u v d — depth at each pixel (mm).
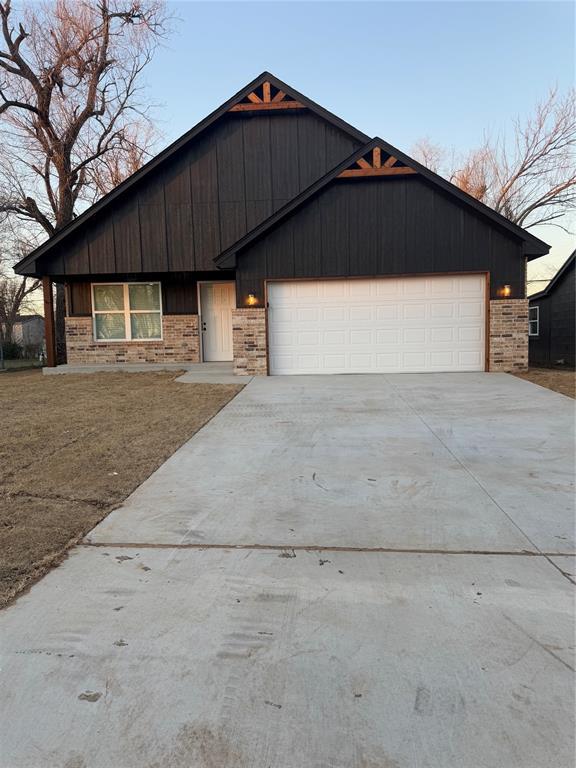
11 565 3402
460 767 1921
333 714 2174
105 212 14047
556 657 2508
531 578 3252
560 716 2145
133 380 12047
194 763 1959
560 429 6898
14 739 2072
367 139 13938
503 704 2215
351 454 5949
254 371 12484
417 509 4363
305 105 13867
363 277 12203
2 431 7023
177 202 14078
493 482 4977
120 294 15109
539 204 26188
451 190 11797
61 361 20828
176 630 2748
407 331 12336
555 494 4652
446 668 2438
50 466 5508
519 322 12117
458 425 7203
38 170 21094
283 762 1954
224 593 3104
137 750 2016
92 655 2553
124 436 6758
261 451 6113
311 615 2873
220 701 2252
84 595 3082
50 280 14398
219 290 15203
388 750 1999
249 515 4270
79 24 19594
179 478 5188
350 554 3590
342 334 12414
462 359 12320
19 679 2393
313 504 4496
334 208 12156
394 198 12078
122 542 3779
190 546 3719
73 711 2207
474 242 12031
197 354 15102
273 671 2434
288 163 14133
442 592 3098
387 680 2365
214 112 13891
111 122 21625
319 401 9070
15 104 19016
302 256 12266
